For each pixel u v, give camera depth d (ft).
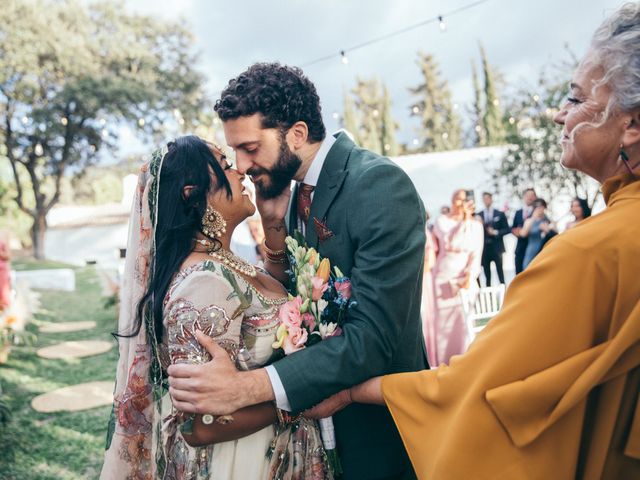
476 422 3.44
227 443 4.60
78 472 10.87
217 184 4.65
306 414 4.76
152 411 4.71
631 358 3.20
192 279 4.15
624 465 3.38
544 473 3.32
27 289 26.22
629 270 3.19
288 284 5.77
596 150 3.54
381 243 4.62
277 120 4.88
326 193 5.07
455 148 108.06
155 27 73.87
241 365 4.41
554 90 31.35
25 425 13.29
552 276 3.37
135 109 68.74
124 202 15.78
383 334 4.46
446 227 17.72
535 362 3.33
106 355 20.01
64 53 62.44
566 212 30.63
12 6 59.82
